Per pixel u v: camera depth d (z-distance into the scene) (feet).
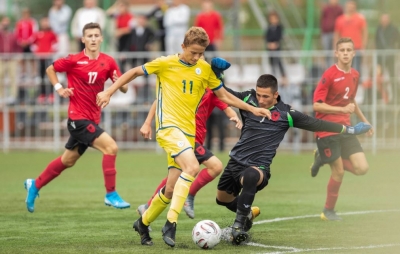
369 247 67.82
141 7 252.01
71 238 73.31
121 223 83.20
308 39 217.36
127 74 69.92
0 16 259.39
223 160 147.64
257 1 234.58
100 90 91.30
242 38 226.38
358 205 97.19
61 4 192.85
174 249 66.80
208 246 66.59
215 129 179.11
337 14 177.37
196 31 68.28
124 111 170.91
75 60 90.07
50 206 97.04
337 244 69.46
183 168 67.72
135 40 174.91
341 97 86.33
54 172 90.33
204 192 111.75
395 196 105.60
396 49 166.81
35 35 185.47
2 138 175.22
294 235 74.64
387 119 159.94
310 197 105.09
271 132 71.05
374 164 143.95
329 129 71.92
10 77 170.60
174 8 182.39
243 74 169.99
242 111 72.74
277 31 175.01
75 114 90.17
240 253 64.69
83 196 107.04
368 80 159.43
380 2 209.87
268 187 116.57
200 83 70.18
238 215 68.39
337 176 84.12
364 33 167.02
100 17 178.91
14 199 104.06
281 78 166.40
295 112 71.31
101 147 89.30
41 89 170.50
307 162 150.92
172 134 68.85
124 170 140.67
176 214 67.00
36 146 173.06
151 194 108.88
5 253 65.41
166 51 183.73
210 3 175.83
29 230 78.38
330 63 164.66
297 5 234.99
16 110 171.94
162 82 70.38
